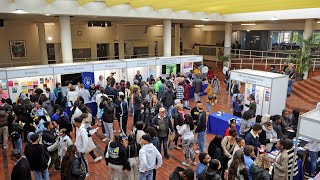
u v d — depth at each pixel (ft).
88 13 45.01
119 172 18.37
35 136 18.84
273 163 18.42
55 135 22.79
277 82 34.22
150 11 51.80
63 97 35.86
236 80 39.17
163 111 24.91
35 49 72.49
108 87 36.99
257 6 39.14
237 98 33.71
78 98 30.01
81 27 77.36
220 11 51.37
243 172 15.43
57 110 26.76
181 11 55.83
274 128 23.27
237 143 19.08
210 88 41.93
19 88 38.73
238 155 15.94
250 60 79.00
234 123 21.63
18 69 37.78
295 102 44.52
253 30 87.20
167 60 53.93
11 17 51.37
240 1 33.71
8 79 37.35
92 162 25.99
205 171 14.97
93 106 37.06
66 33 48.01
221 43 99.50
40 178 19.52
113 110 29.07
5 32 66.74
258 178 15.53
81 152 20.89
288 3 33.91
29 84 39.47
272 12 56.34
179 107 26.35
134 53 90.68
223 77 72.95
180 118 26.30
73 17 52.47
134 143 18.45
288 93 47.78
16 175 16.49
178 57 55.67
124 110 30.45
